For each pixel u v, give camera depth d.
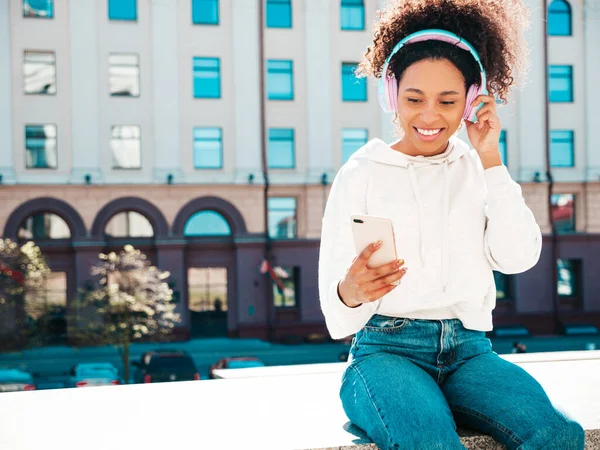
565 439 1.84
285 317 28.42
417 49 2.16
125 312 22.52
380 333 2.19
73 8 26.91
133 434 2.26
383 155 2.23
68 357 25.59
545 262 30.11
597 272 30.30
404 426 1.85
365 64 2.44
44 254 26.80
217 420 2.40
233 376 3.55
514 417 1.91
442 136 2.20
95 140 27.09
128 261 23.92
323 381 3.20
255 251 28.11
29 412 2.70
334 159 28.77
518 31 2.36
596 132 30.33
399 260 1.88
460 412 2.06
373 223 1.86
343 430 2.12
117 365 24.59
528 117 29.92
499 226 2.15
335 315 2.03
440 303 2.16
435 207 2.20
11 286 23.28
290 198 28.78
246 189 28.03
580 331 29.78
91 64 27.06
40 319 25.61
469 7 2.23
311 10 28.48
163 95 27.58
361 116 28.88
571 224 30.50
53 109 26.84
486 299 2.25
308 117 28.58
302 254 28.47
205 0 27.92
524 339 29.22
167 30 27.58
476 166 2.28
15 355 25.64
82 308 26.64
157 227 27.41
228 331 28.14
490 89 2.33
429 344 2.16
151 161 27.50
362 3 28.86
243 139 28.12
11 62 26.53
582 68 30.33
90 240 26.91
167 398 2.89
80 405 2.81
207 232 28.17
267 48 28.39
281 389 3.00
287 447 1.96
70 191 26.92
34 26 26.69
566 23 30.25
